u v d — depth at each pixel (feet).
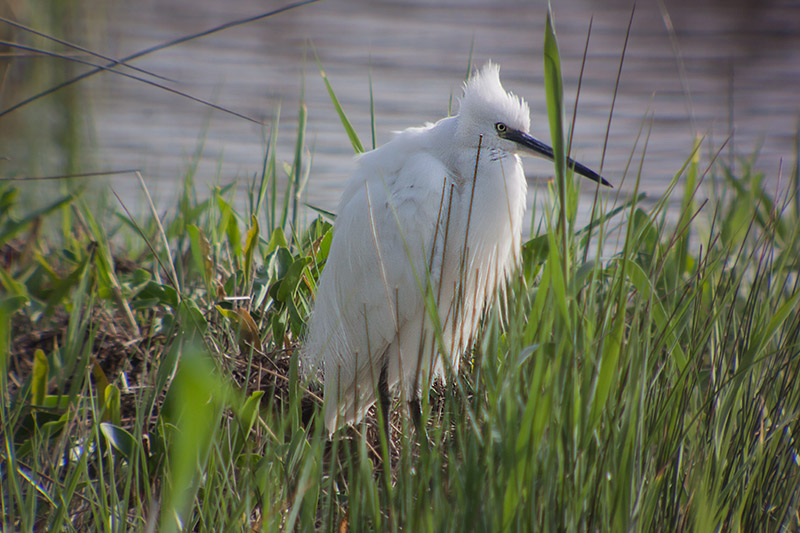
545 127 53.21
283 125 54.24
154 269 29.14
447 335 24.11
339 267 23.56
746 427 17.98
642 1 96.48
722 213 31.17
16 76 41.52
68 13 46.29
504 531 13.71
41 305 25.55
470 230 22.85
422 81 65.62
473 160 22.80
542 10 94.63
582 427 14.23
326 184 43.39
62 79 42.50
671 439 16.58
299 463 17.72
